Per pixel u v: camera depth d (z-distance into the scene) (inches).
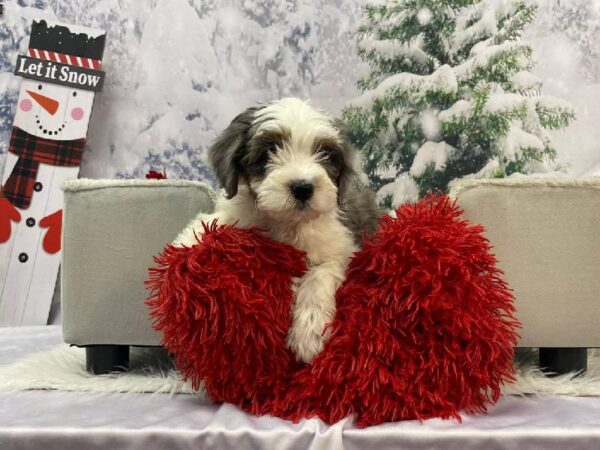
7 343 31.3
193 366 20.5
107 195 24.0
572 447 16.9
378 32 36.0
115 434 17.4
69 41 37.1
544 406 20.0
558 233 22.4
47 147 36.9
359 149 36.4
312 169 20.3
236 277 19.1
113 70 37.9
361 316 19.2
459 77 35.4
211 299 18.7
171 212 24.0
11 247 36.9
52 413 19.5
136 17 37.6
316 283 20.4
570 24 35.5
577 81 35.7
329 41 36.7
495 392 20.0
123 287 24.0
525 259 22.4
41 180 36.9
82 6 37.7
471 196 22.6
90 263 24.0
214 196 24.3
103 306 24.0
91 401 21.1
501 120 35.3
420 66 35.7
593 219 22.4
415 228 19.9
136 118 37.9
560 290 22.4
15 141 36.8
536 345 22.5
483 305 19.2
